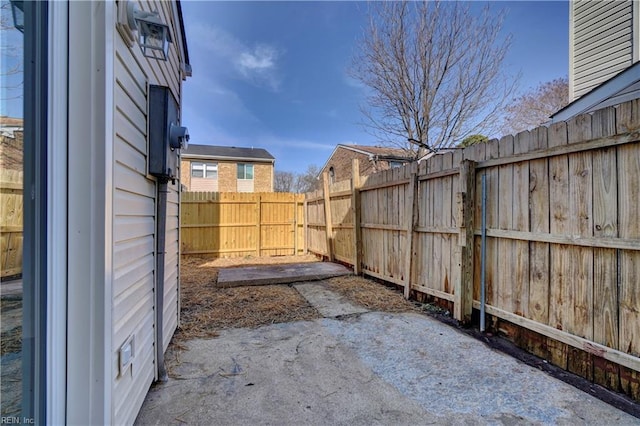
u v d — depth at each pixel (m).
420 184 4.00
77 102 1.20
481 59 7.84
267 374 2.28
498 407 1.87
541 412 1.82
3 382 0.96
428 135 8.67
